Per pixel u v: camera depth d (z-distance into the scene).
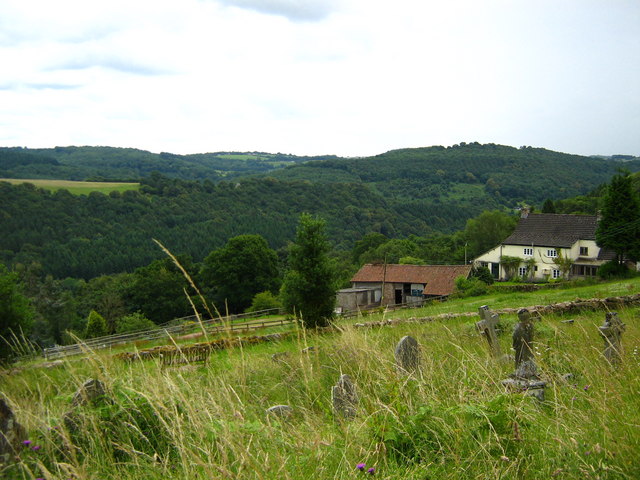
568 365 6.99
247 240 62.84
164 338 24.22
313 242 23.42
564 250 58.34
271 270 63.94
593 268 57.50
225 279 60.72
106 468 4.37
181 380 5.78
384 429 4.57
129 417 4.92
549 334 10.29
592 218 59.66
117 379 5.87
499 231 80.94
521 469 3.97
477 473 3.94
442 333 11.85
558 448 4.08
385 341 10.19
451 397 5.47
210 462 3.83
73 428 4.89
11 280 17.95
